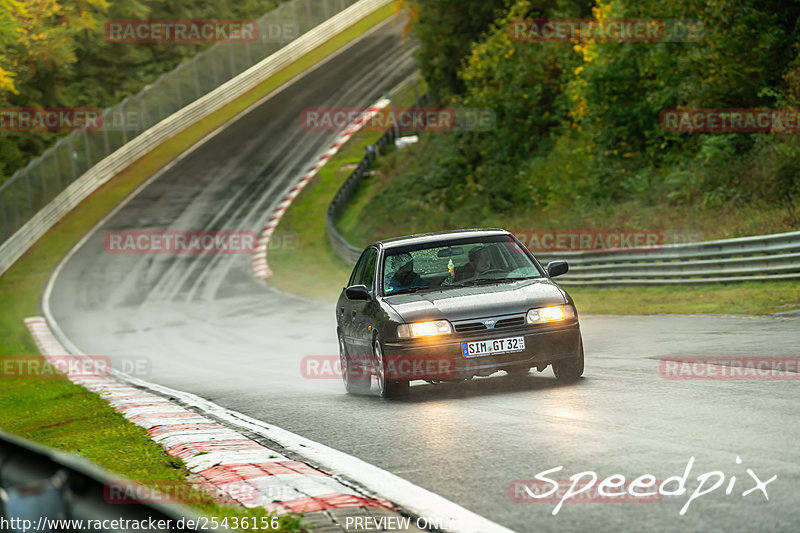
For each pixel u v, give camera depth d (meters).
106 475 10.35
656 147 117.81
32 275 177.38
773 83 99.31
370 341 35.31
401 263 36.38
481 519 16.86
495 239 37.25
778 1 99.00
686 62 105.56
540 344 32.81
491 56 168.00
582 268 86.12
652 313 61.81
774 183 87.31
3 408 49.22
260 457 24.28
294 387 44.16
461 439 24.72
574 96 126.81
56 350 99.25
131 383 55.09
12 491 10.70
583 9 157.25
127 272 169.38
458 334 32.56
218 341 87.81
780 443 20.81
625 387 31.17
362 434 27.31
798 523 15.08
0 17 179.88
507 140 162.38
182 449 26.33
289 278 147.62
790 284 63.19
